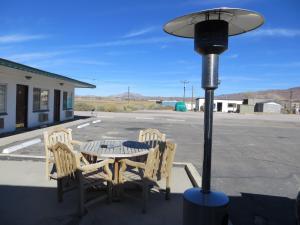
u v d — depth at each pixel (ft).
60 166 14.76
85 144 18.13
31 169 21.25
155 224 13.28
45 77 50.03
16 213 13.93
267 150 36.14
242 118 117.60
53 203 15.17
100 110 138.51
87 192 16.33
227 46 10.42
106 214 14.19
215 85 10.34
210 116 10.49
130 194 16.84
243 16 10.06
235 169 24.95
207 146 10.61
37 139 36.19
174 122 78.38
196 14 9.95
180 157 29.68
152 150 14.29
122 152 15.74
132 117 92.84
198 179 19.42
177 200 16.29
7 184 17.94
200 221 10.21
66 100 68.74
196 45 10.52
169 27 11.42
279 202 17.01
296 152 35.35
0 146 31.14
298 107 263.70
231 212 15.37
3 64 32.24
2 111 41.63
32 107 50.14
